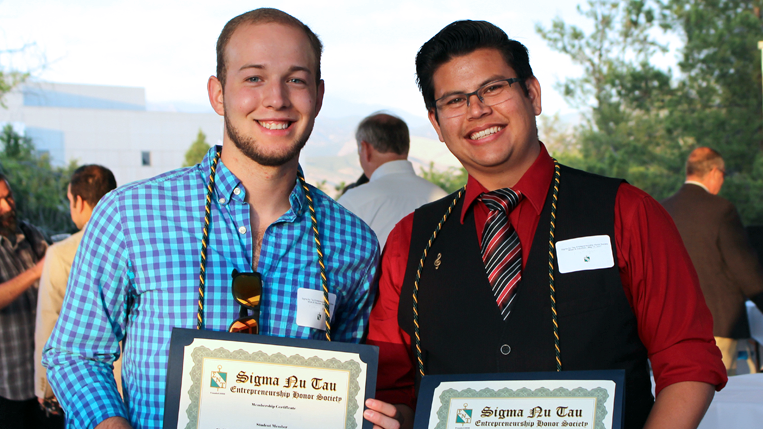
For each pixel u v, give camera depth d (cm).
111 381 140
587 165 1223
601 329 134
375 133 321
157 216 142
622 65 1231
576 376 123
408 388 159
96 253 139
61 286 287
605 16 1234
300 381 128
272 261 146
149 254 139
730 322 350
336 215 161
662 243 134
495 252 146
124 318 146
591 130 1258
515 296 141
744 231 351
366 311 166
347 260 157
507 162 146
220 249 142
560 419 121
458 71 145
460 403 128
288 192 151
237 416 126
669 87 1198
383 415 129
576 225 141
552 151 1284
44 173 1647
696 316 131
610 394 120
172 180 147
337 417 128
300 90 142
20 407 312
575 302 136
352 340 165
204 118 3081
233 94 140
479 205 155
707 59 1165
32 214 1595
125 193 142
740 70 1148
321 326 147
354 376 129
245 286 137
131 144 2967
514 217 150
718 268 350
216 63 148
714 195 358
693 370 127
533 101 152
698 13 1162
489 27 147
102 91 3444
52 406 295
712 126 1137
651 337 134
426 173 1277
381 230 309
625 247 136
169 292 138
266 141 139
